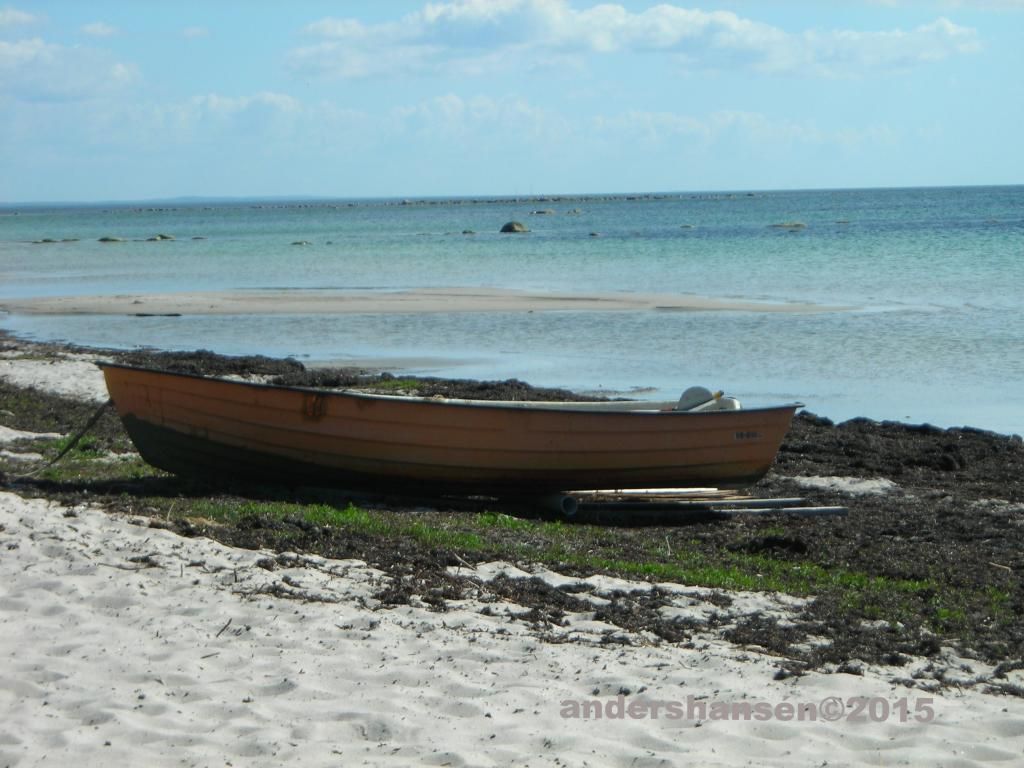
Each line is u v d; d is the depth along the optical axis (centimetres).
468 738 715
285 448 1526
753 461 1661
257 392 1496
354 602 1000
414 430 1516
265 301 4581
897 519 1527
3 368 2800
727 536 1432
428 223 14425
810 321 3575
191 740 698
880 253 6291
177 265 7044
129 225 16450
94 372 2738
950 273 4991
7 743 689
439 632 929
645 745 713
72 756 671
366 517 1330
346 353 3234
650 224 11881
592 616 999
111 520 1212
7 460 1689
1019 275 4797
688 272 5491
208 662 838
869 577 1238
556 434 1542
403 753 688
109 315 4266
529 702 780
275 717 741
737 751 706
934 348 3034
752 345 3164
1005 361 2841
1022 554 1339
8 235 13125
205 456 1546
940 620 1052
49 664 819
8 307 4628
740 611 1042
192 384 1505
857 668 890
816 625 1009
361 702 772
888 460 1911
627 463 1588
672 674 848
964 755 707
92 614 936
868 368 2797
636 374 2788
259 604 974
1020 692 852
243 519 1253
